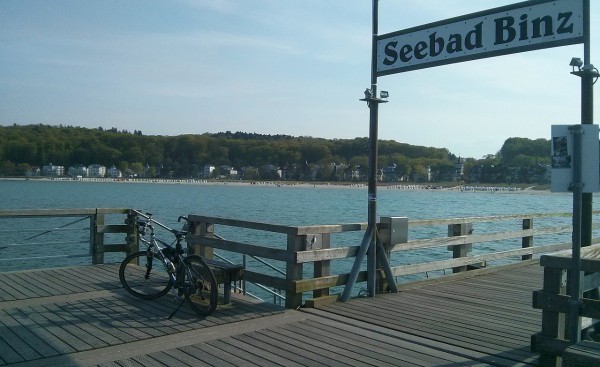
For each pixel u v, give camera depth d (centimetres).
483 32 627
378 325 616
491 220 1010
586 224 557
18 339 536
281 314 651
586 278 485
